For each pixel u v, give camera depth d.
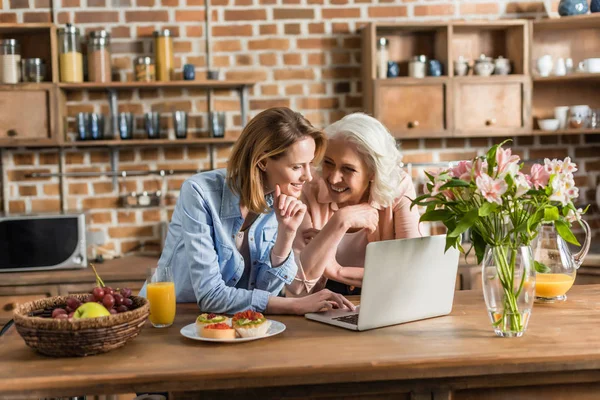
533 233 1.85
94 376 1.50
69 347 1.62
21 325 1.63
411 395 1.63
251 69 4.02
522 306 1.76
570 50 4.14
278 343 1.73
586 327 1.85
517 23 3.88
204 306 2.00
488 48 4.08
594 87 4.14
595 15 3.80
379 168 2.43
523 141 4.16
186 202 2.03
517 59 3.96
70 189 3.98
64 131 3.87
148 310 1.75
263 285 2.18
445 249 1.83
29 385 1.49
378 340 1.75
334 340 1.75
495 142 4.15
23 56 3.88
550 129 3.95
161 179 4.02
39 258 3.52
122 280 3.46
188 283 2.14
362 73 4.04
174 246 2.16
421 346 1.68
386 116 3.82
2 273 3.49
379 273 1.82
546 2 4.10
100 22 3.93
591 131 3.88
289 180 2.02
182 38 3.97
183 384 1.52
